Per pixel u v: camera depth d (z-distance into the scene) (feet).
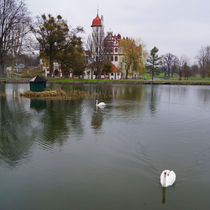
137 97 95.76
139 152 29.96
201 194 20.30
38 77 86.79
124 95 103.04
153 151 30.40
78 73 237.04
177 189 21.06
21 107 61.46
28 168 24.88
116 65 295.07
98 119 49.19
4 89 106.73
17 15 132.36
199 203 19.04
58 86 138.92
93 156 28.30
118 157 28.09
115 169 24.81
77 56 206.18
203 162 27.07
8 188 21.11
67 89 122.21
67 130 39.70
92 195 20.03
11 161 26.58
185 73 314.35
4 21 132.67
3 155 28.30
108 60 242.78
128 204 18.81
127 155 28.81
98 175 23.44
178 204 18.86
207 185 21.81
